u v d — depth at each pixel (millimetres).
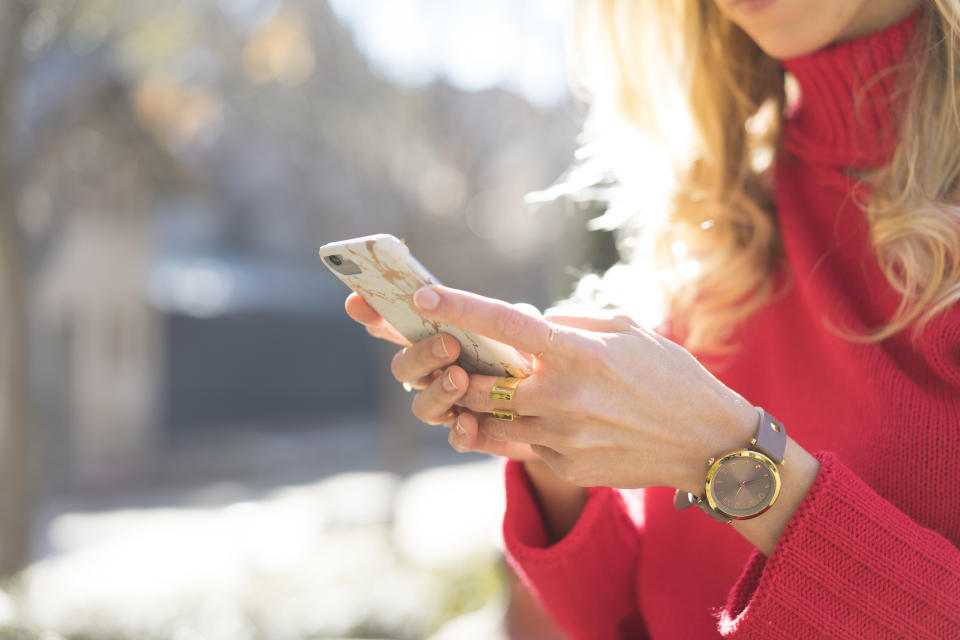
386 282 917
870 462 1076
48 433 13766
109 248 14266
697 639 1176
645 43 1462
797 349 1234
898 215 1122
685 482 985
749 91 1399
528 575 1277
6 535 6754
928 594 936
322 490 14070
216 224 22703
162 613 4211
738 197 1363
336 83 10227
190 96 9617
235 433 18875
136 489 13820
